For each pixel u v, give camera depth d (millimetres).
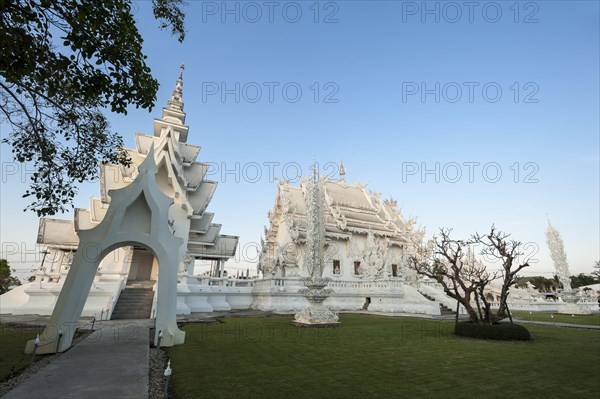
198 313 25109
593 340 14094
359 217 44812
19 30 6328
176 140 34375
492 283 50688
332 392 6586
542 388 7113
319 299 18281
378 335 14617
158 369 8070
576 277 74125
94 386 6453
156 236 11547
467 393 6699
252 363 8859
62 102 9469
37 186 9844
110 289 21766
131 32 7559
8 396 5848
